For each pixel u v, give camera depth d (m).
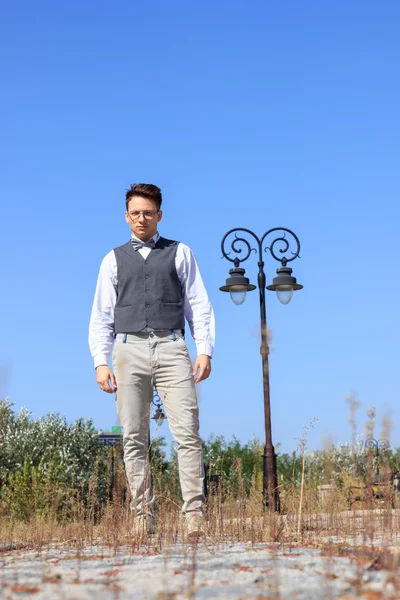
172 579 2.78
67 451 16.36
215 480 6.84
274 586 2.49
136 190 5.07
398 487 5.84
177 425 4.85
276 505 6.29
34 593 2.51
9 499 11.42
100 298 5.10
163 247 5.09
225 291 12.16
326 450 5.01
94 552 4.00
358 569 2.69
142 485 4.80
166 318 4.92
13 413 17.47
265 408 10.77
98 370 5.00
